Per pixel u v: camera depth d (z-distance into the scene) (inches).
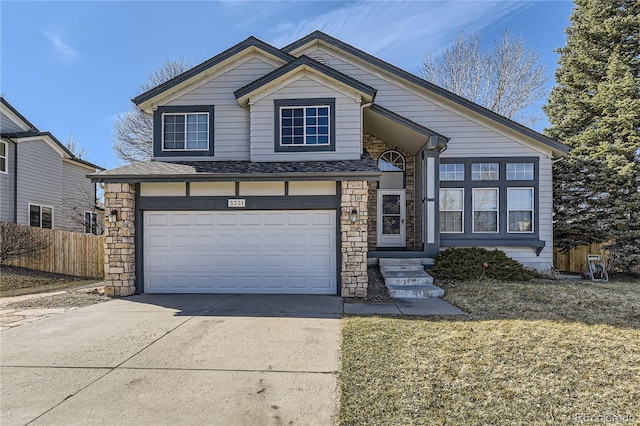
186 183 340.5
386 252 415.2
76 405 130.3
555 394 132.0
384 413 122.6
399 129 411.2
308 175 318.0
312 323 231.8
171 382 148.0
